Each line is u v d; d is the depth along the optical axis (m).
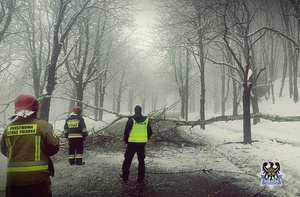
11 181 2.70
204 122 11.87
